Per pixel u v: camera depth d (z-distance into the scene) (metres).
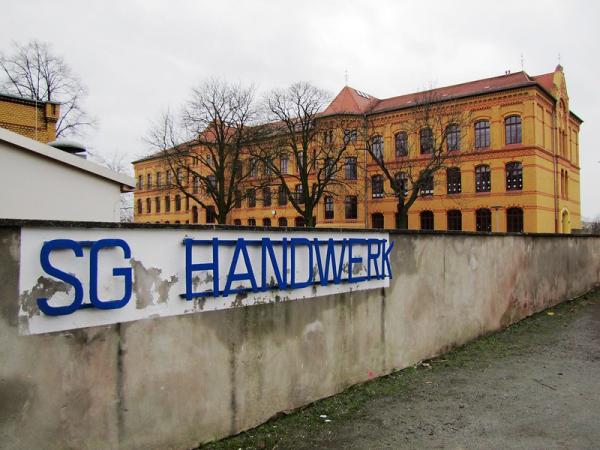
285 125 42.59
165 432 3.48
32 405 2.81
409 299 6.13
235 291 3.97
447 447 3.83
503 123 38.12
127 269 3.27
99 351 3.12
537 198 36.56
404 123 42.22
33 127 16.17
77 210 9.96
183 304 3.60
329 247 4.93
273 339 4.32
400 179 37.88
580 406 4.74
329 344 4.93
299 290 4.58
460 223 39.88
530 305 9.84
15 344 2.75
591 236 14.07
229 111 35.28
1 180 9.05
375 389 5.19
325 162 37.75
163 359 3.47
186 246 3.62
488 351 6.96
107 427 3.15
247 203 55.09
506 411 4.61
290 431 4.10
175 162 36.88
